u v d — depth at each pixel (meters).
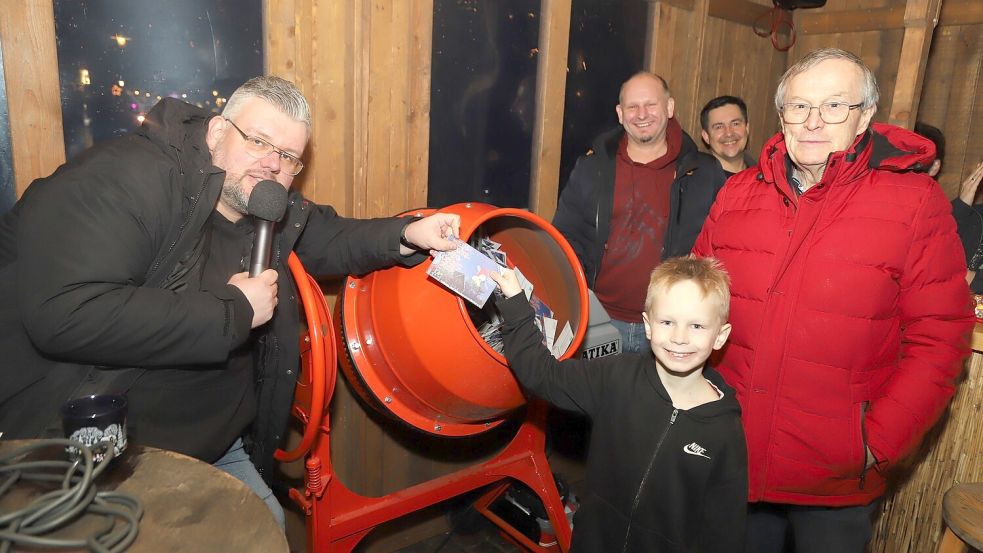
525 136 2.50
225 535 0.84
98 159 1.20
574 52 2.58
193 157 1.27
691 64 2.99
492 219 1.86
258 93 1.34
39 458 0.96
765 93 3.46
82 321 1.09
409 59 2.11
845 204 1.35
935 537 1.99
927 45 2.28
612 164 2.41
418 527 2.36
